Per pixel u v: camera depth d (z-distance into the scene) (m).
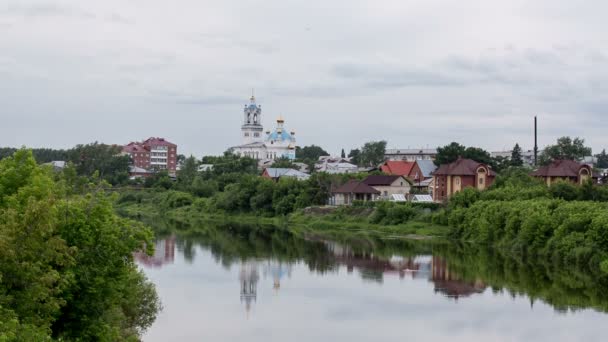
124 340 47.91
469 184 174.38
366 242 136.75
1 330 30.27
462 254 117.00
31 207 34.44
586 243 100.44
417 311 73.62
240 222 188.62
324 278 93.88
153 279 91.00
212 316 70.00
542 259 108.25
